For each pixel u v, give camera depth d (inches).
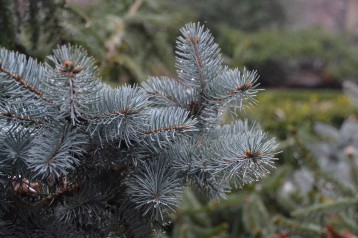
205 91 32.4
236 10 296.0
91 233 32.2
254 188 70.4
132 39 67.3
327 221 62.9
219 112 33.6
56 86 28.8
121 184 32.3
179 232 64.0
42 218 31.9
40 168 29.2
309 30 263.3
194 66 32.2
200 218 71.7
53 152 29.2
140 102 30.0
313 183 71.2
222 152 31.3
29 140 30.1
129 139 31.0
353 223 61.4
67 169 31.0
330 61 266.5
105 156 31.4
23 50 43.5
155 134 30.9
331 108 166.2
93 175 32.1
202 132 33.3
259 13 299.3
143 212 32.2
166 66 69.5
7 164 30.1
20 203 31.9
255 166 30.9
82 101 29.3
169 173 31.7
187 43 31.9
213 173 31.3
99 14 64.9
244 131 34.2
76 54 28.8
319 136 95.1
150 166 31.7
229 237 74.4
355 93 94.7
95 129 29.7
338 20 401.4
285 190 79.2
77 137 30.0
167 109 32.0
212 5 289.9
